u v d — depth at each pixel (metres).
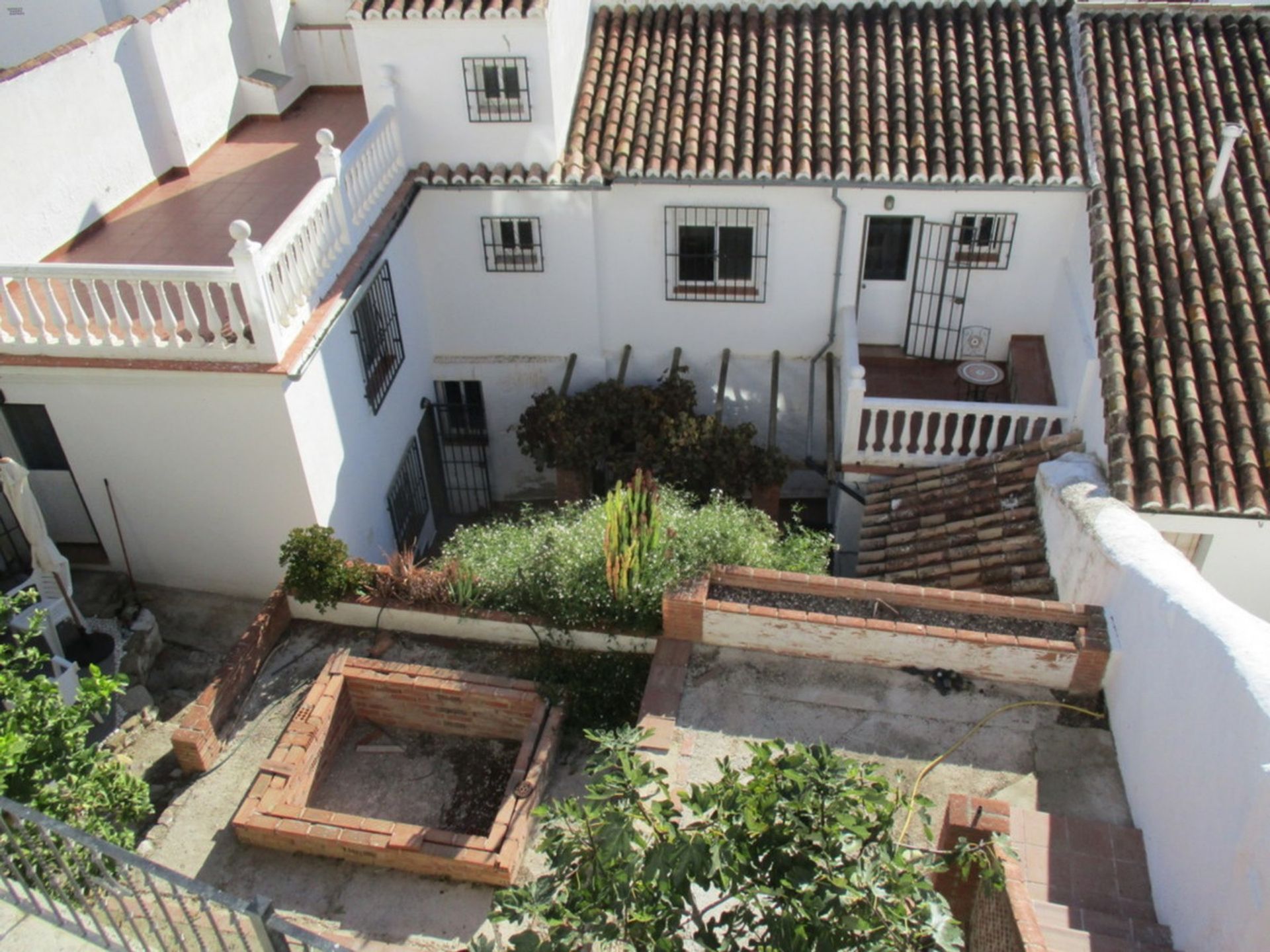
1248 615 7.12
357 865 8.03
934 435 13.38
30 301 9.39
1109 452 10.09
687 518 10.09
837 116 13.08
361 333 11.65
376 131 12.08
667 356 14.67
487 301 14.30
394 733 9.55
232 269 9.08
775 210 13.20
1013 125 12.75
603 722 9.03
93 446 10.34
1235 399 10.18
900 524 11.88
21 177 11.56
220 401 9.86
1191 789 6.75
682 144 13.08
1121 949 6.40
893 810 5.57
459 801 8.85
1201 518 9.82
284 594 10.11
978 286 13.52
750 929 5.49
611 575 9.19
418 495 14.30
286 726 9.14
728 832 5.44
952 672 9.08
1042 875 7.33
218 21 15.09
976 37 13.88
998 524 11.28
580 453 13.52
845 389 13.09
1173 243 11.46
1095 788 8.16
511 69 12.39
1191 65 13.27
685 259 13.80
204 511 10.68
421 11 12.06
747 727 8.67
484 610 9.80
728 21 14.43
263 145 15.43
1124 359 10.62
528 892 5.70
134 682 9.99
